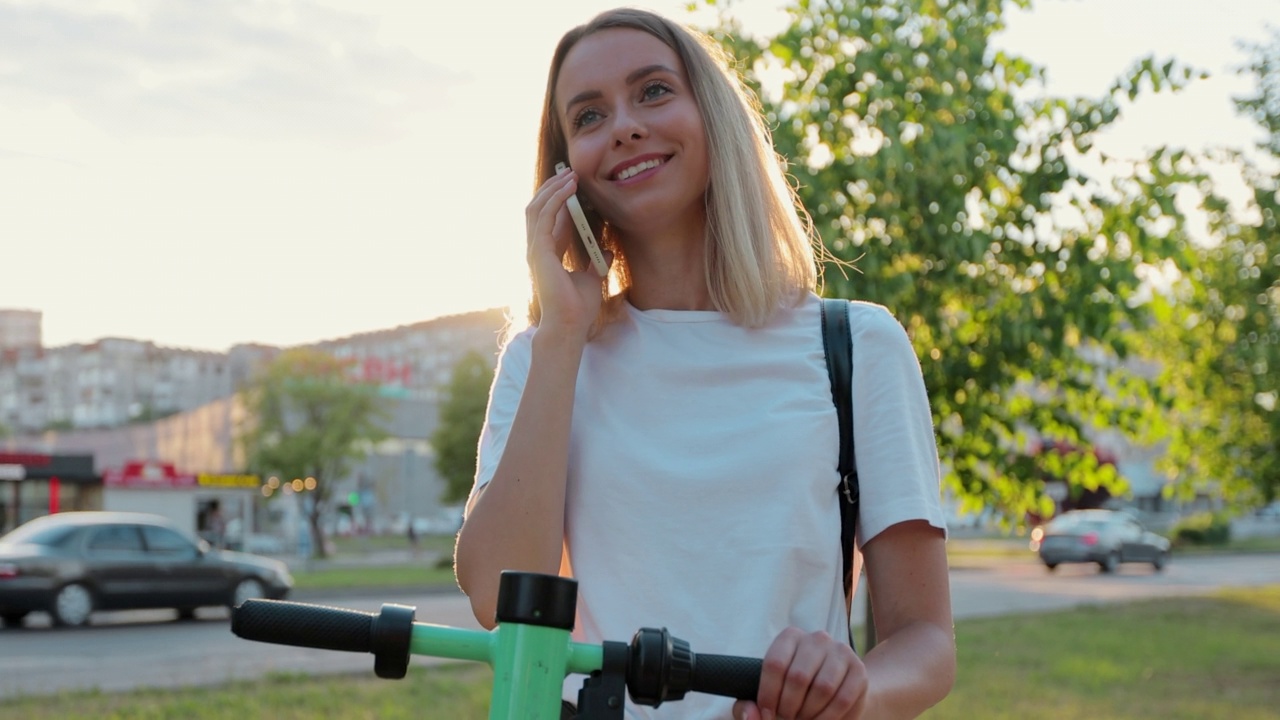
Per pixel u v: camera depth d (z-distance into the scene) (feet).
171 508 104.99
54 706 26.22
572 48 5.86
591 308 5.20
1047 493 17.44
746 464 4.90
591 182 5.61
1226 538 141.90
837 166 15.44
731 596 4.78
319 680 30.94
